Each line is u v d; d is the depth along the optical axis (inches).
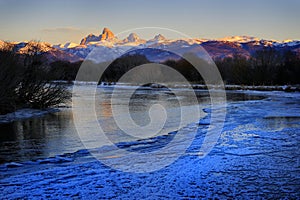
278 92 1711.4
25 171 332.5
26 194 260.4
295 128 595.2
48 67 928.9
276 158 374.9
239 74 2222.0
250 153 401.7
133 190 269.6
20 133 575.2
